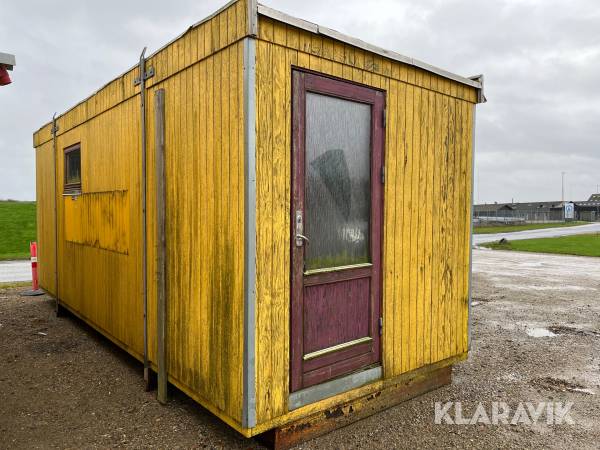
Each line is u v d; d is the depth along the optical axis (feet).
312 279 9.87
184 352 10.89
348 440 10.16
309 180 9.87
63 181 19.56
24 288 27.61
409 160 11.91
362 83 10.66
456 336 13.48
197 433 10.36
